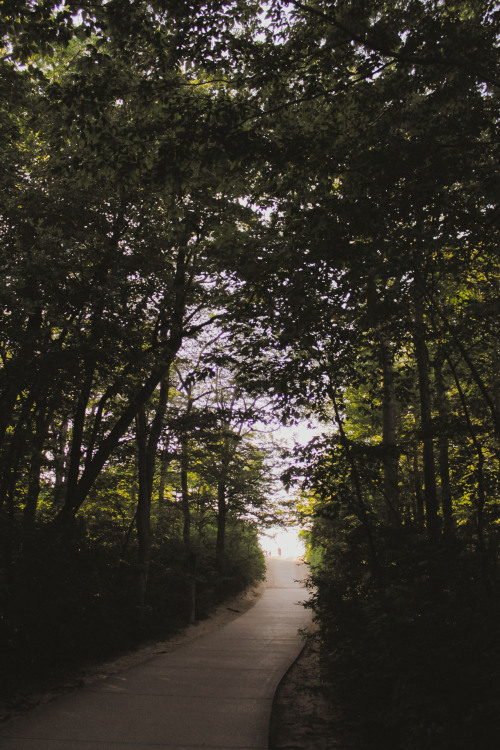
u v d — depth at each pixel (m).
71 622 8.85
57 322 9.34
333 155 7.44
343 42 6.67
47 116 9.08
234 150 6.83
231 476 24.14
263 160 7.22
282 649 11.55
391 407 13.57
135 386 12.64
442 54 6.82
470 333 9.13
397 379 10.94
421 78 7.12
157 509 21.80
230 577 23.72
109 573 10.59
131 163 7.35
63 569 8.88
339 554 9.61
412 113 7.52
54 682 7.74
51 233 10.51
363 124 7.62
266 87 7.39
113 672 8.77
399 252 7.50
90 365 10.54
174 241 13.00
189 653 10.95
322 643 7.86
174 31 6.87
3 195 10.54
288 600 25.44
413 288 8.73
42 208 10.77
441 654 4.38
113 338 10.66
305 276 8.13
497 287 9.77
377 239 7.59
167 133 7.42
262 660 10.09
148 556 14.46
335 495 9.36
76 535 10.37
